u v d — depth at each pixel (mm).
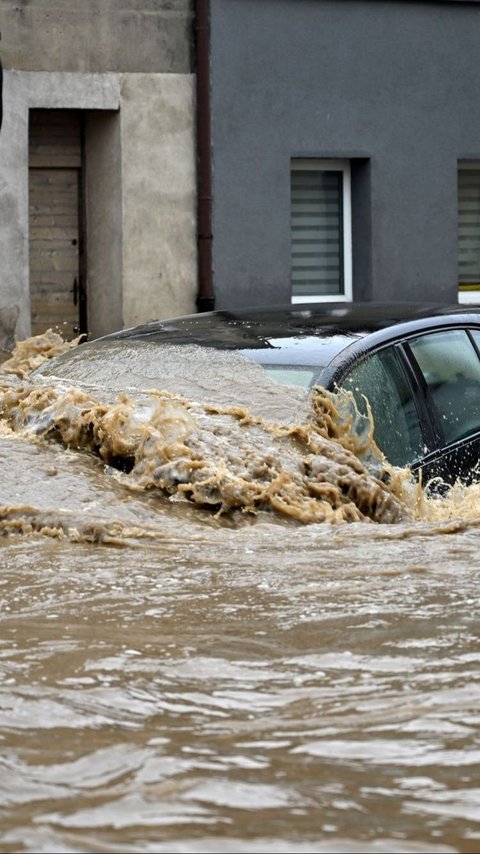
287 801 5742
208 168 37281
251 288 38031
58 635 8641
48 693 7375
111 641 8469
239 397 14453
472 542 11617
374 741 6523
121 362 15812
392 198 39438
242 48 37438
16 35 35469
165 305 37312
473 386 15961
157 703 7199
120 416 13703
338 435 14227
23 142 35750
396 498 13609
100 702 7223
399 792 5852
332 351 15047
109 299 37500
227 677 7656
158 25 36781
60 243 37906
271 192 38031
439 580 10039
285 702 7199
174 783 5973
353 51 38625
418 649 8156
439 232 40094
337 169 39656
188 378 15008
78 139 37719
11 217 35688
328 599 9500
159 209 37062
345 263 39875
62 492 12805
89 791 5891
